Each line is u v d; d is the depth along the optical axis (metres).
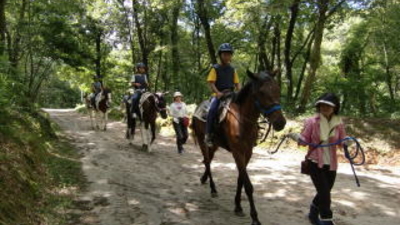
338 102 4.41
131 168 8.43
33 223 4.39
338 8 15.52
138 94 11.20
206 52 24.41
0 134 6.41
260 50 22.16
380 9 15.38
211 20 20.02
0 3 11.19
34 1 15.06
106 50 27.44
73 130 15.54
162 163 9.32
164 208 5.61
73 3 15.80
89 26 23.12
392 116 15.05
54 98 53.41
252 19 16.05
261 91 4.66
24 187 5.15
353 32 24.27
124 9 21.67
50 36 16.27
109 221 4.95
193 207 5.71
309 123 4.48
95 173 7.61
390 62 21.78
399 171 9.20
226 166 9.23
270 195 6.54
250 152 5.25
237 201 5.38
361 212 5.63
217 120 5.69
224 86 5.86
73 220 4.93
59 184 6.45
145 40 22.86
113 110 22.23
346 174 8.63
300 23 20.59
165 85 25.78
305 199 6.30
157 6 18.94
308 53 22.17
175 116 11.19
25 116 9.66
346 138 4.39
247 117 5.06
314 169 4.48
